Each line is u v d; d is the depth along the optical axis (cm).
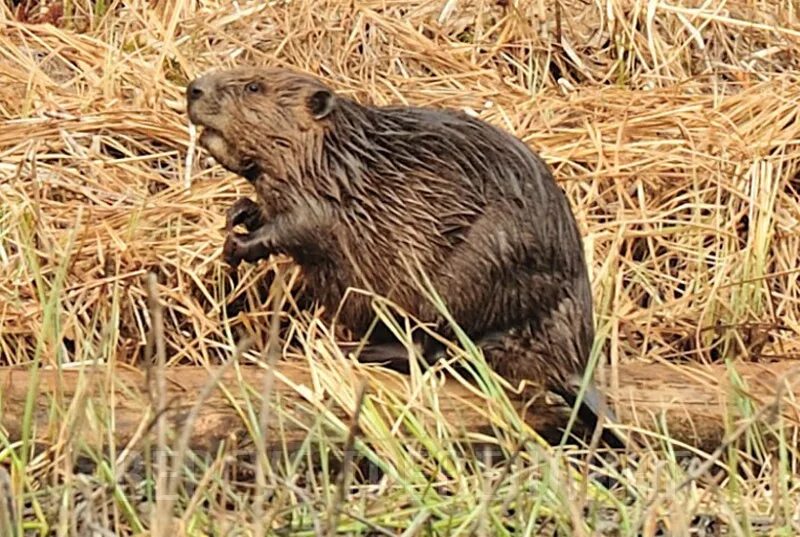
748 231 1064
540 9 1304
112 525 719
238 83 850
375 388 820
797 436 831
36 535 719
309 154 848
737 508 748
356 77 1234
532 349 857
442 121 862
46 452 767
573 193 1067
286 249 862
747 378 870
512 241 846
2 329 913
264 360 857
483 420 822
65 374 831
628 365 891
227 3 1327
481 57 1272
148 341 701
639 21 1305
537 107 1176
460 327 858
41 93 1174
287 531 698
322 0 1298
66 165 1083
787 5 1348
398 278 852
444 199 846
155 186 1084
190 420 643
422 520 686
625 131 1140
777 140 1123
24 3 1380
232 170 866
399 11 1317
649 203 1077
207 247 987
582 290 866
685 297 1006
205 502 751
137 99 1173
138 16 1305
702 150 1120
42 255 966
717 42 1303
